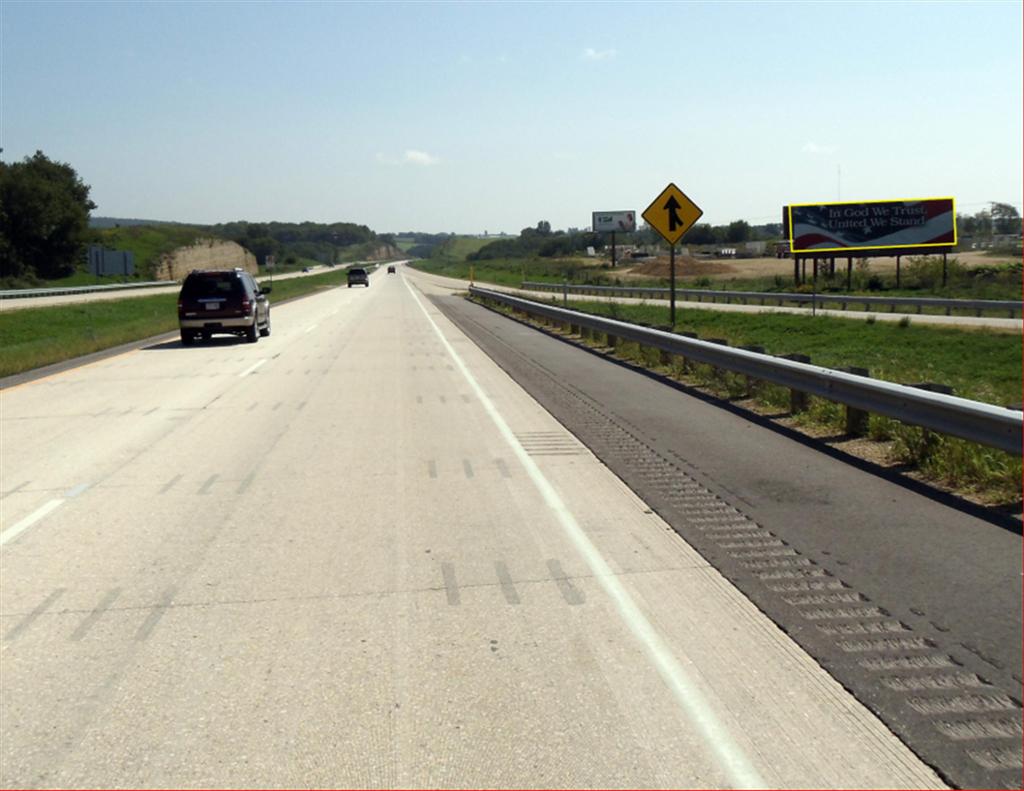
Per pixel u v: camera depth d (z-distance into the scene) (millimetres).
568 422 12836
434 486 9195
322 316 43156
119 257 107812
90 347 26312
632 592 6062
